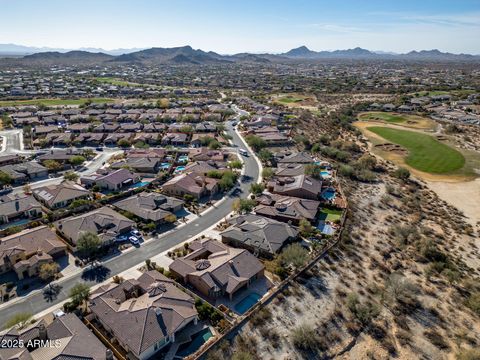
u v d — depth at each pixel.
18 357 43.56
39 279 65.00
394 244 84.25
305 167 120.19
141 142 155.88
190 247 74.50
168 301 55.53
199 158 135.88
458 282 71.19
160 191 107.31
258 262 68.69
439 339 57.47
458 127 197.25
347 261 75.06
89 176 113.50
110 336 52.03
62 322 51.03
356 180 124.69
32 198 93.88
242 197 104.69
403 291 65.88
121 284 60.50
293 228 83.19
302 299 62.31
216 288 61.06
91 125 181.50
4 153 143.00
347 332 57.31
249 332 54.09
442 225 97.06
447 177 135.38
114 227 80.94
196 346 51.47
